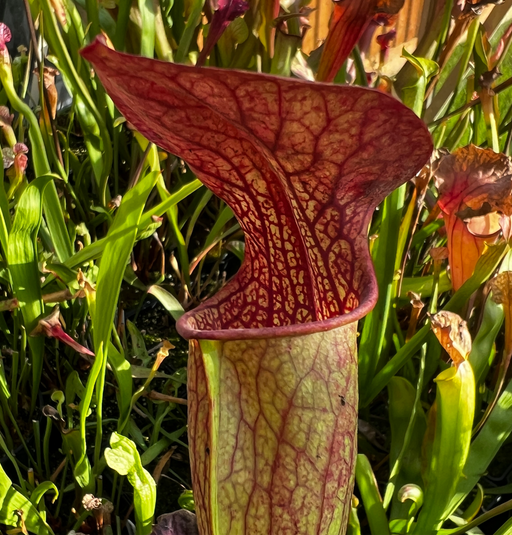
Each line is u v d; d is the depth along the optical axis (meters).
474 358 0.24
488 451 0.23
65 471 0.26
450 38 0.28
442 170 0.23
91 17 0.28
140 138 0.28
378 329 0.26
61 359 0.32
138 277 0.36
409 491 0.21
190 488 0.29
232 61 0.32
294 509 0.16
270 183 0.16
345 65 0.27
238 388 0.15
